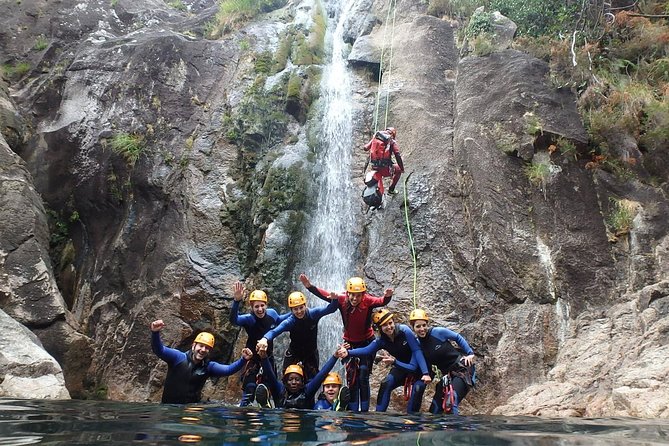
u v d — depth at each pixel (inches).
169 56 588.4
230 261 481.1
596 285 416.5
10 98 577.0
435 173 471.8
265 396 274.8
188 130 554.3
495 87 509.7
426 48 559.5
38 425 171.6
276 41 622.5
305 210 494.0
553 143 475.8
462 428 190.7
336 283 470.0
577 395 336.2
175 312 460.1
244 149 531.8
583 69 507.2
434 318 413.7
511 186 457.4
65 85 581.3
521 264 426.3
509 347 397.7
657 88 517.3
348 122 538.3
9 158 496.7
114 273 496.4
